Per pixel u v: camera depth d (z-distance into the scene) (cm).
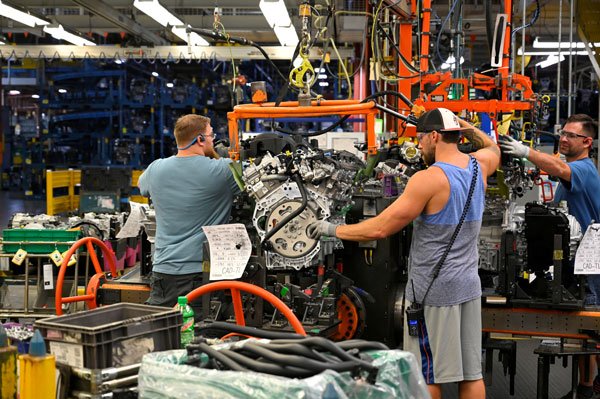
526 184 551
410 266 393
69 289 634
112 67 1912
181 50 1374
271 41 1499
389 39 645
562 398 496
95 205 1312
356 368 207
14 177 2583
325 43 548
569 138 531
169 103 1850
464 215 379
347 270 522
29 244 604
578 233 508
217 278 417
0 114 2227
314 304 425
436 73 650
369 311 519
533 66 1407
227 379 202
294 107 463
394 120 796
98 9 1157
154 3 958
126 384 249
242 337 377
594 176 518
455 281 377
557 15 1272
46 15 1342
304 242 420
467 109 613
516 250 493
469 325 387
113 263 564
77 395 247
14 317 599
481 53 1673
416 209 371
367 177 477
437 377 381
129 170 1334
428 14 648
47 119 2081
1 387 231
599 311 482
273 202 420
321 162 424
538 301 485
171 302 461
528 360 667
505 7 652
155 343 268
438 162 384
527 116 683
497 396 561
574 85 1355
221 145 550
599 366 512
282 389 193
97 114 1923
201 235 459
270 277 441
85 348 248
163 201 462
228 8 1317
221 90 1845
